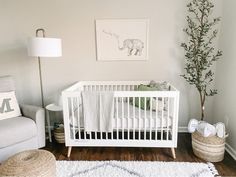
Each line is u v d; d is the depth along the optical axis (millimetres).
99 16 3010
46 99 3273
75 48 3115
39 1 2990
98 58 3121
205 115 3240
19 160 1785
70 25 3049
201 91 3008
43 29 2930
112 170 2209
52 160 1838
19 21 3051
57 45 2600
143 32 3020
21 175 1632
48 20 3041
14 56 3154
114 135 2936
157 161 2391
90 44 3098
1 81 2662
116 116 2410
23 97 3279
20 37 3096
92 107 2357
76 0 2977
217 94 3021
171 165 2297
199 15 2947
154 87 2781
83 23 3037
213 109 3160
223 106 2840
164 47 3066
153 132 3020
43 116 2602
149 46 3070
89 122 2385
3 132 2186
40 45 2482
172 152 2473
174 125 2396
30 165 1711
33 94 3271
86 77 3203
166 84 2836
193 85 3148
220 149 2344
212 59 2865
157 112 2438
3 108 2520
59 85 3234
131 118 2432
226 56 2766
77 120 2459
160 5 2951
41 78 3082
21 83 3236
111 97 2328
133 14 2988
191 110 3234
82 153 2607
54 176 1828
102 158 2477
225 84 2785
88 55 3133
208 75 2930
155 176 2098
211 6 2766
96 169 2230
